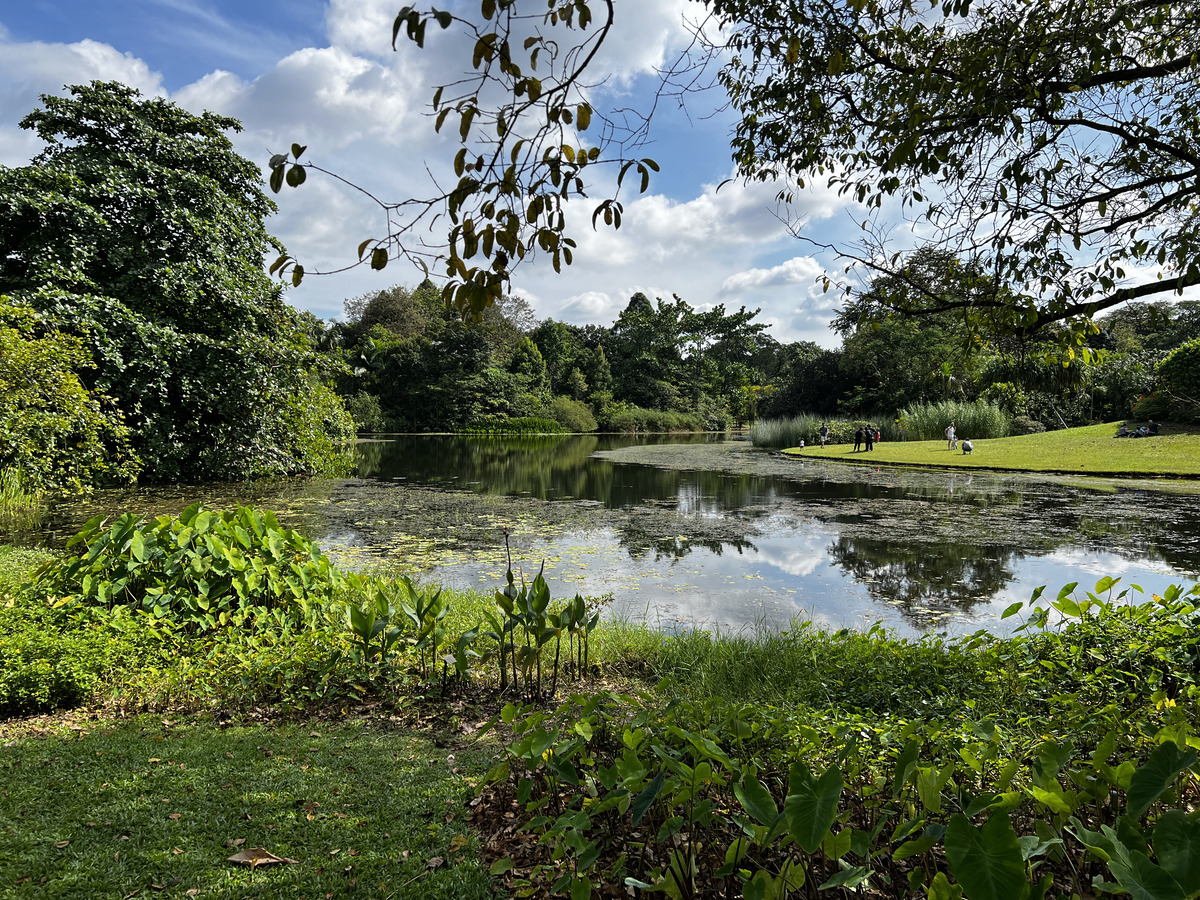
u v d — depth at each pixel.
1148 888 1.11
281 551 4.68
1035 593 3.73
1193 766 1.38
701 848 1.96
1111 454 19.05
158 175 13.93
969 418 29.58
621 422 54.94
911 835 1.83
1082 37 3.21
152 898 1.84
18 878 1.90
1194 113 3.70
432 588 5.87
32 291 11.64
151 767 2.63
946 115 3.44
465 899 1.87
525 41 1.76
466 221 1.85
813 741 2.07
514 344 57.75
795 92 4.07
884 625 5.38
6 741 2.85
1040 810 1.68
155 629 3.88
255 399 14.68
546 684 3.84
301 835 2.18
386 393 47.22
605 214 1.93
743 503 12.72
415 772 2.66
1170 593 3.80
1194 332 32.34
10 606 4.07
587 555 7.98
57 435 11.33
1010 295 3.50
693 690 3.76
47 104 13.35
